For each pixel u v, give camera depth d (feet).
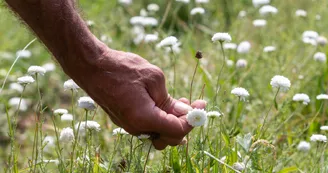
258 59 14.66
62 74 17.39
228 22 21.40
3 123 15.05
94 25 15.37
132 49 17.81
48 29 7.48
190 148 9.79
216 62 15.72
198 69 13.64
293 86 13.60
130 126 7.61
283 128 11.71
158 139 7.72
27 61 18.25
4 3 8.20
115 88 7.43
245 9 20.88
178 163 8.86
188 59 16.55
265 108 12.78
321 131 12.17
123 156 9.12
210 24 20.88
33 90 16.60
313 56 15.28
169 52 13.99
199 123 7.57
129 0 18.37
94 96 7.64
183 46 16.34
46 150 11.43
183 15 21.65
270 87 13.61
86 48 7.48
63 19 7.43
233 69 14.32
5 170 9.09
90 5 21.99
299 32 18.19
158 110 7.41
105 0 21.79
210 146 8.95
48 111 16.03
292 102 13.09
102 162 9.27
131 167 8.71
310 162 10.38
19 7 7.47
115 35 18.52
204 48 16.90
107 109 7.76
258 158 9.24
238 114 11.84
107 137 11.57
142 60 7.61
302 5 19.99
